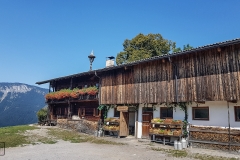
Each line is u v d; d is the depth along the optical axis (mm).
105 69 20938
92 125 21938
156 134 16062
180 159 10938
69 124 24906
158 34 40250
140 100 18516
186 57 15914
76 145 14883
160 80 17375
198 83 14953
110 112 21562
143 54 36906
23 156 11055
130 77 19797
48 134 19984
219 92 13812
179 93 15898
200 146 14422
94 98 23125
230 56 13664
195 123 15133
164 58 16359
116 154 11969
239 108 13508
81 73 23922
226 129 13523
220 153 12602
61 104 30125
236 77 13211
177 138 15531
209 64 14602
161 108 17469
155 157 11336
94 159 10625
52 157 10883
